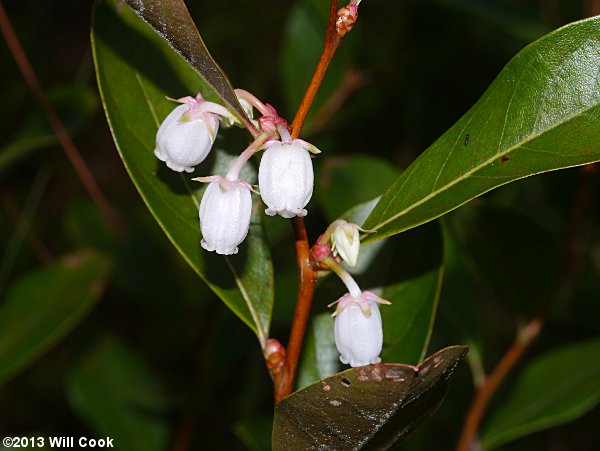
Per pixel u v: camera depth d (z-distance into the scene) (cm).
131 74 19
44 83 40
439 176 18
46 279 26
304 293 18
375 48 29
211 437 29
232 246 18
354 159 25
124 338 34
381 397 17
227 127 19
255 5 40
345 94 28
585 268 31
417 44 29
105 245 30
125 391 28
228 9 40
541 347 31
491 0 24
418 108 29
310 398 17
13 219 34
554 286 23
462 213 23
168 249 32
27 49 39
